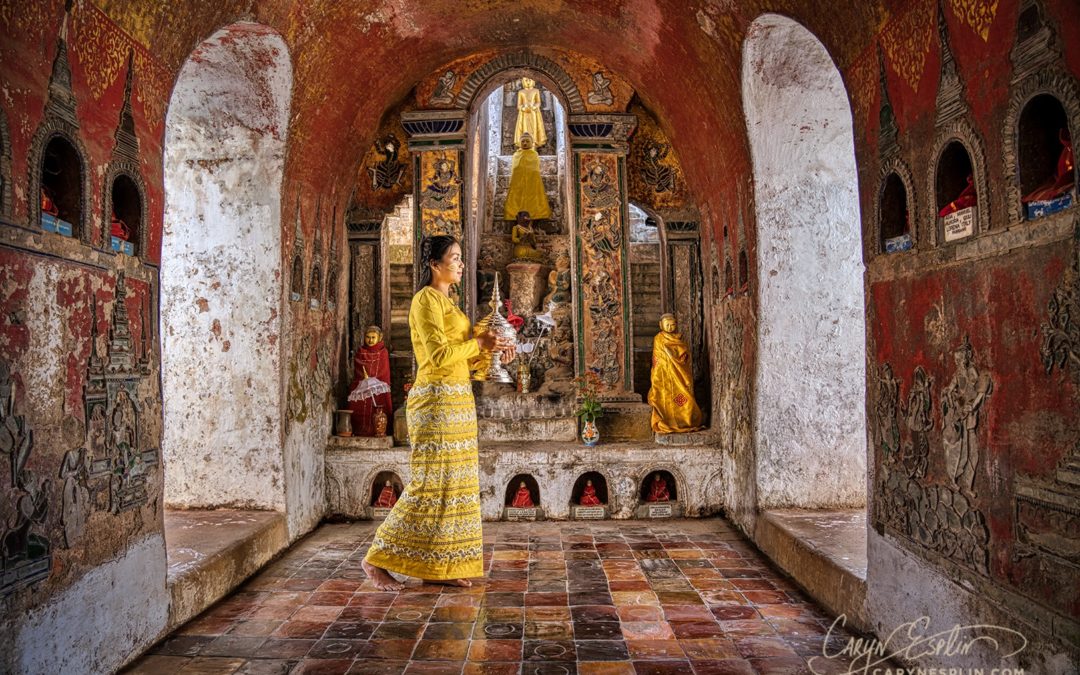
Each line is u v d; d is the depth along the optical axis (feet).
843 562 12.81
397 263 31.73
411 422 13.57
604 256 23.32
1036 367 7.38
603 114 23.35
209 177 17.47
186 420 17.60
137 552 11.06
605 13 19.29
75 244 9.75
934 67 9.22
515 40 22.43
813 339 17.08
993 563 8.18
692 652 11.07
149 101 11.67
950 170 9.26
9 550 8.29
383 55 19.84
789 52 15.01
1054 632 7.11
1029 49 7.31
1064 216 6.89
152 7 11.12
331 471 20.66
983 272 8.34
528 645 11.39
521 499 20.44
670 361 21.77
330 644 11.49
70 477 9.50
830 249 16.94
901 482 10.46
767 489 17.19
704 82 17.98
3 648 8.13
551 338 24.73
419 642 11.55
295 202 18.47
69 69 9.59
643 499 20.88
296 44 15.79
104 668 10.07
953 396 9.04
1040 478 7.33
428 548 13.38
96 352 10.21
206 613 12.95
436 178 23.34
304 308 19.22
